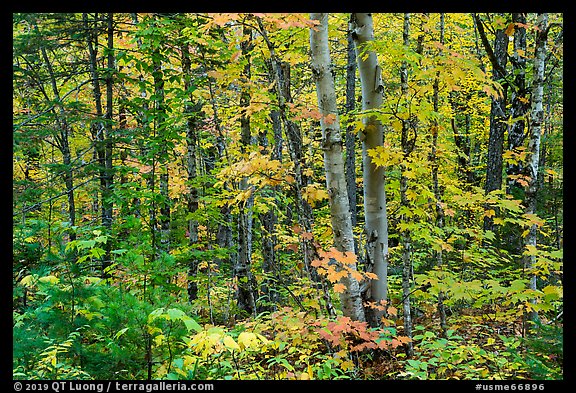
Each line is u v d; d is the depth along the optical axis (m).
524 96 8.21
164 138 7.88
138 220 5.91
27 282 4.38
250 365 5.13
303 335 4.86
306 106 5.56
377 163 5.72
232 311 9.22
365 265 6.61
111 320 3.97
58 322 4.20
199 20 7.55
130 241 5.88
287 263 10.92
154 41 7.71
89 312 4.30
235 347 3.43
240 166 5.54
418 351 5.86
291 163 5.60
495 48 9.56
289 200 9.19
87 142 13.93
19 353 3.93
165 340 3.99
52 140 13.06
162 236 8.38
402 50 5.28
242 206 8.78
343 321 4.64
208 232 10.49
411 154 6.47
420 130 9.27
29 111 9.48
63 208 14.39
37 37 8.87
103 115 9.35
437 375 4.77
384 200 6.60
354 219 11.27
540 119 6.29
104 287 4.50
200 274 8.86
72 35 9.48
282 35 6.58
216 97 9.24
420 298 7.93
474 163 15.83
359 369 5.29
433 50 8.46
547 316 7.00
